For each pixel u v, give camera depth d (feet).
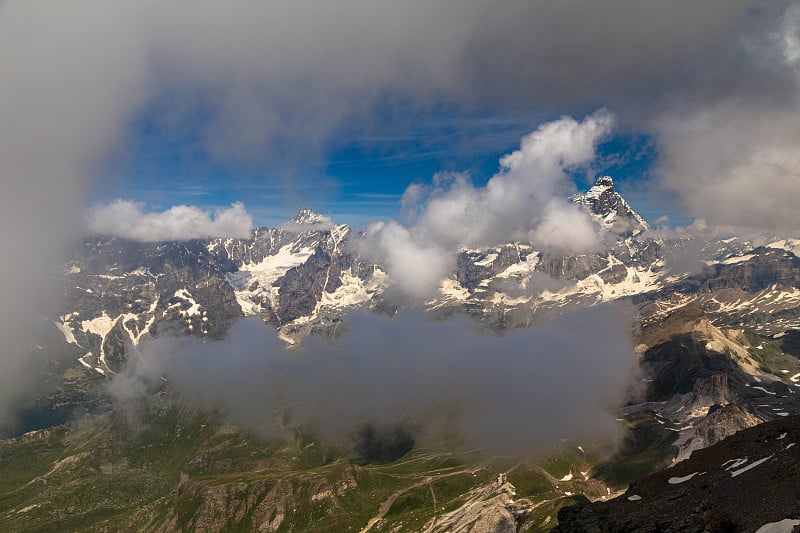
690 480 505.25
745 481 437.58
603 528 443.73
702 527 371.35
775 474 423.64
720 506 397.80
